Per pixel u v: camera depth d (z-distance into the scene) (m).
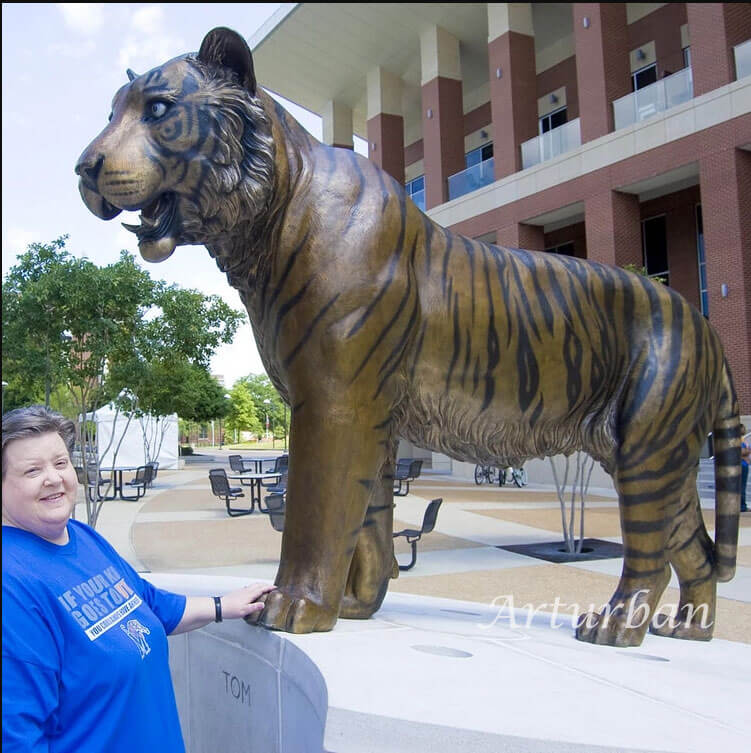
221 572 7.18
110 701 1.74
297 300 2.38
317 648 2.19
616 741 1.66
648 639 3.01
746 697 2.08
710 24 10.62
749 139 12.27
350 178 2.47
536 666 2.24
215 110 2.24
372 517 2.77
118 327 9.73
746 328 13.14
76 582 1.79
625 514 2.82
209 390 39.84
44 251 9.05
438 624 2.86
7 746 1.53
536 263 2.80
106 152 2.16
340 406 2.36
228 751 2.63
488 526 10.82
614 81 8.92
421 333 2.56
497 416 2.71
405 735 1.70
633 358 2.87
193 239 2.38
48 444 1.79
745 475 11.53
